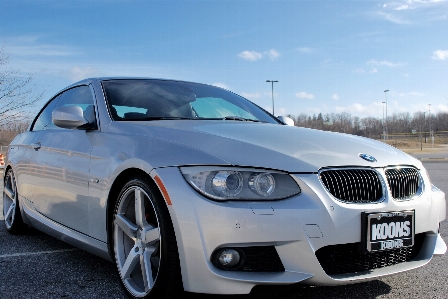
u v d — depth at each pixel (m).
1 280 2.88
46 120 4.06
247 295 2.27
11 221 4.40
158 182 2.25
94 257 3.47
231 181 2.16
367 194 2.34
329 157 2.40
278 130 2.81
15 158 4.30
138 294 2.42
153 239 2.33
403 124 96.31
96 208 2.80
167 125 2.76
